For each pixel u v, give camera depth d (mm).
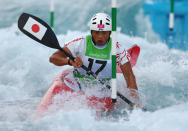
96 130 9930
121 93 13219
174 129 9781
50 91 12789
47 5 36469
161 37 33125
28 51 22094
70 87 13023
